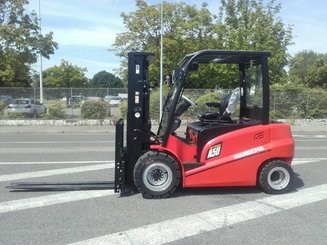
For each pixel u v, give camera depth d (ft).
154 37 123.75
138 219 19.71
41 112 81.82
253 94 25.79
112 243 16.67
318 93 85.46
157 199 23.26
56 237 17.34
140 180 23.17
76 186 25.76
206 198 23.52
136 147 24.49
